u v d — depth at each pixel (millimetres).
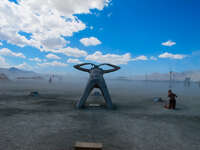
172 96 10516
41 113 8273
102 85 10500
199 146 4273
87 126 6062
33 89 24484
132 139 4727
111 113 8688
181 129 5867
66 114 8172
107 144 4289
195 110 10023
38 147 3975
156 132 5465
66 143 4289
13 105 10484
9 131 5234
